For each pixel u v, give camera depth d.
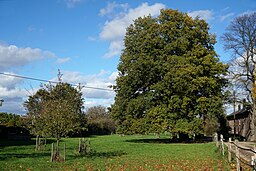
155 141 47.47
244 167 17.64
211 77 41.91
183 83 39.44
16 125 52.28
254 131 49.56
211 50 44.59
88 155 25.27
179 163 20.27
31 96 28.61
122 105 44.50
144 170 17.39
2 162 20.20
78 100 24.09
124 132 44.12
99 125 82.94
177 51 43.19
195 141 45.50
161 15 44.25
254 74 47.81
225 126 57.91
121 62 45.47
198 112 41.44
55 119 20.94
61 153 26.73
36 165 18.95
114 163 20.08
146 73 42.03
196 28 43.00
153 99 43.03
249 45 48.69
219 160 21.06
